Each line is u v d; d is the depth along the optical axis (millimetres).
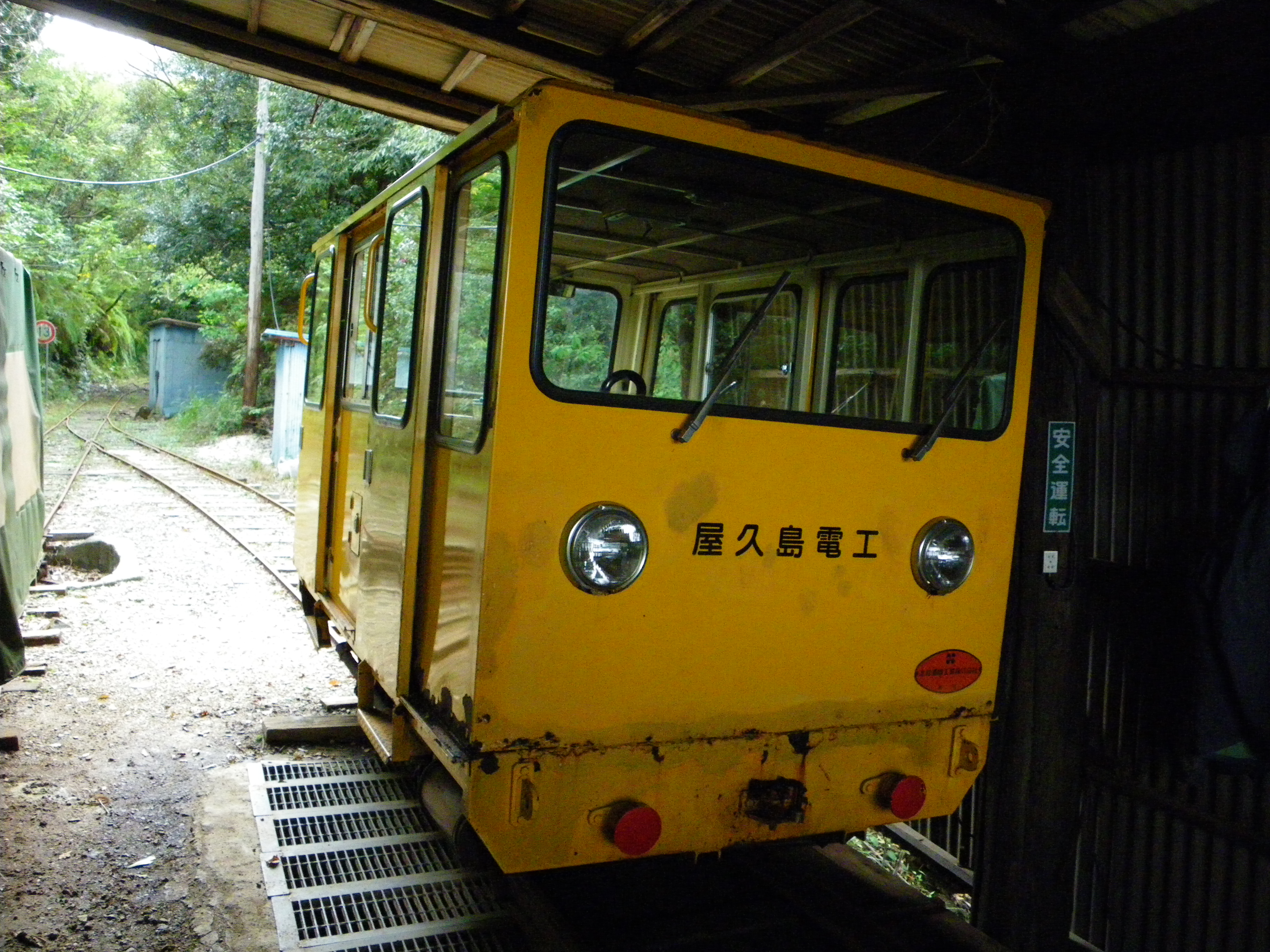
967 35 3227
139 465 16812
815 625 3004
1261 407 2883
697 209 2920
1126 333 3578
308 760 4707
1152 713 3527
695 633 2816
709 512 2797
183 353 28375
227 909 3289
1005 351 3275
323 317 5473
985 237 3205
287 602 7844
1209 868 3363
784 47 3957
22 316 7203
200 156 26188
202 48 4637
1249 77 2869
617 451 2660
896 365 3205
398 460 3504
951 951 3326
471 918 3316
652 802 2811
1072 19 3176
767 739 2967
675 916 3344
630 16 3922
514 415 2533
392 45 4473
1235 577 2865
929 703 3254
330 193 22734
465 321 2945
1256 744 2869
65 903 3340
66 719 5070
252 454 19297
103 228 31094
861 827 3160
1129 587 3594
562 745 2670
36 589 7660
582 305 2928
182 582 8305
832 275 3137
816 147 2875
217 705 5410
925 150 4082
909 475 3121
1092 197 3668
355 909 3352
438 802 3383
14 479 6469
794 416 2902
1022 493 3479
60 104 30422
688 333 3111
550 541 2600
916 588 3174
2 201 21062
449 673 2869
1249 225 3193
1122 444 3635
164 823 3969
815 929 3307
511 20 4055
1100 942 3746
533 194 2527
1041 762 3494
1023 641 3492
